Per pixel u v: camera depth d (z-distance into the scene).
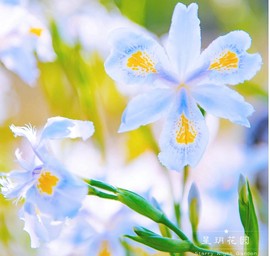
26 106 0.69
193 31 0.47
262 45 0.80
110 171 0.59
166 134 0.47
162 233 0.49
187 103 0.47
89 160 0.60
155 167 0.58
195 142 0.47
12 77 0.69
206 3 0.84
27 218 0.45
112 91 0.63
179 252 0.46
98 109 0.63
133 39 0.47
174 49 0.47
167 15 0.84
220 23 0.84
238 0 0.83
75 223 0.55
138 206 0.45
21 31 0.60
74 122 0.45
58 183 0.45
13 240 0.60
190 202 0.50
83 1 0.62
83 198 0.45
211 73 0.47
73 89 0.61
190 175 0.59
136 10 0.63
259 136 0.65
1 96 0.69
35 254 0.58
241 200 0.47
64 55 0.61
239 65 0.47
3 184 0.46
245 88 0.66
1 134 0.67
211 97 0.47
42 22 0.60
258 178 0.62
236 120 0.47
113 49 0.47
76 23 0.62
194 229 0.50
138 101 0.47
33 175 0.45
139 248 0.55
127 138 0.61
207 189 0.59
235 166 0.62
